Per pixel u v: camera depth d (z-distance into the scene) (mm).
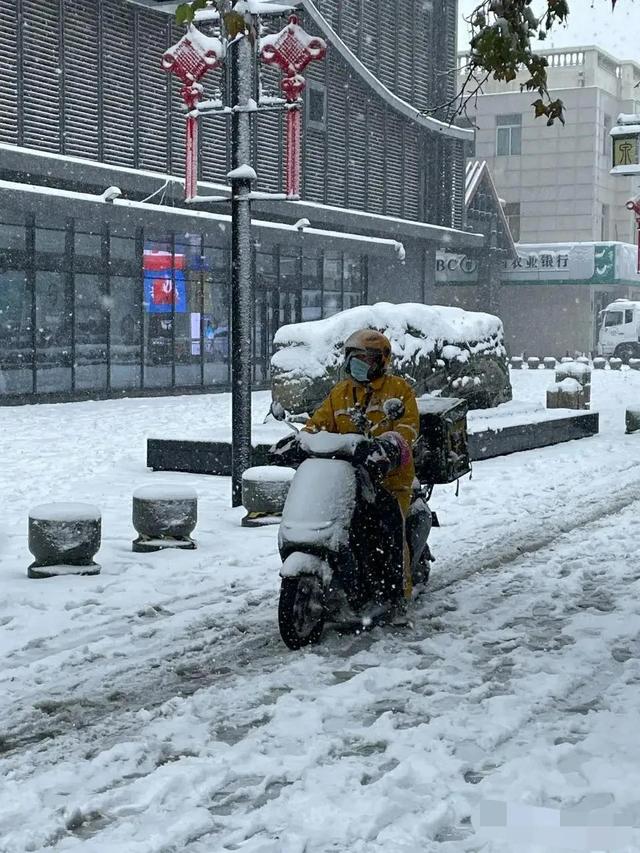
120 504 14375
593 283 74625
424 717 6359
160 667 7453
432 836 4785
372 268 50938
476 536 12141
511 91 84500
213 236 41469
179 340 40188
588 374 30578
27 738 6129
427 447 8766
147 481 16609
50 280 34625
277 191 43875
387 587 8227
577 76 84312
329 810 4949
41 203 32562
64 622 8555
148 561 10711
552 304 79375
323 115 46312
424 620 8586
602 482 16359
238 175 13523
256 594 9453
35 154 32281
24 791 5258
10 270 33188
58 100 34062
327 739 5914
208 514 13625
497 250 70812
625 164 32531
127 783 5441
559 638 8094
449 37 53625
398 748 5785
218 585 9805
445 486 15812
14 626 8430
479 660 7562
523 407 23797
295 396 19328
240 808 5117
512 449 20188
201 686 7055
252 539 11914
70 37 34438
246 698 6730
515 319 80438
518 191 85000
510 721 6160
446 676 7117
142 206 36094
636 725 6090
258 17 13695
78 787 5391
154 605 9070
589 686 6973
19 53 32469
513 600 9258
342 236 46156
